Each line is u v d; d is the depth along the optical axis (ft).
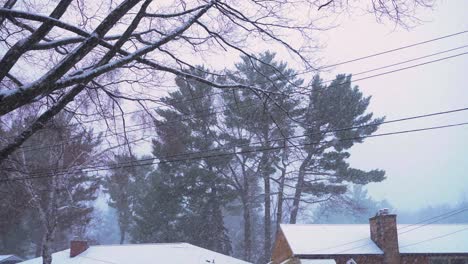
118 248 93.61
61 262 86.74
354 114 100.99
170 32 26.14
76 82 22.71
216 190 144.66
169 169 140.36
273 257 92.12
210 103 57.93
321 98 65.26
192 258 88.12
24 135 24.26
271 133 60.23
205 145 119.14
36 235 175.63
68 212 120.88
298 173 132.36
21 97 20.93
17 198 75.72
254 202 164.14
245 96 40.27
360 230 88.33
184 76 28.14
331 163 125.49
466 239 82.02
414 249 78.74
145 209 161.27
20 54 21.91
